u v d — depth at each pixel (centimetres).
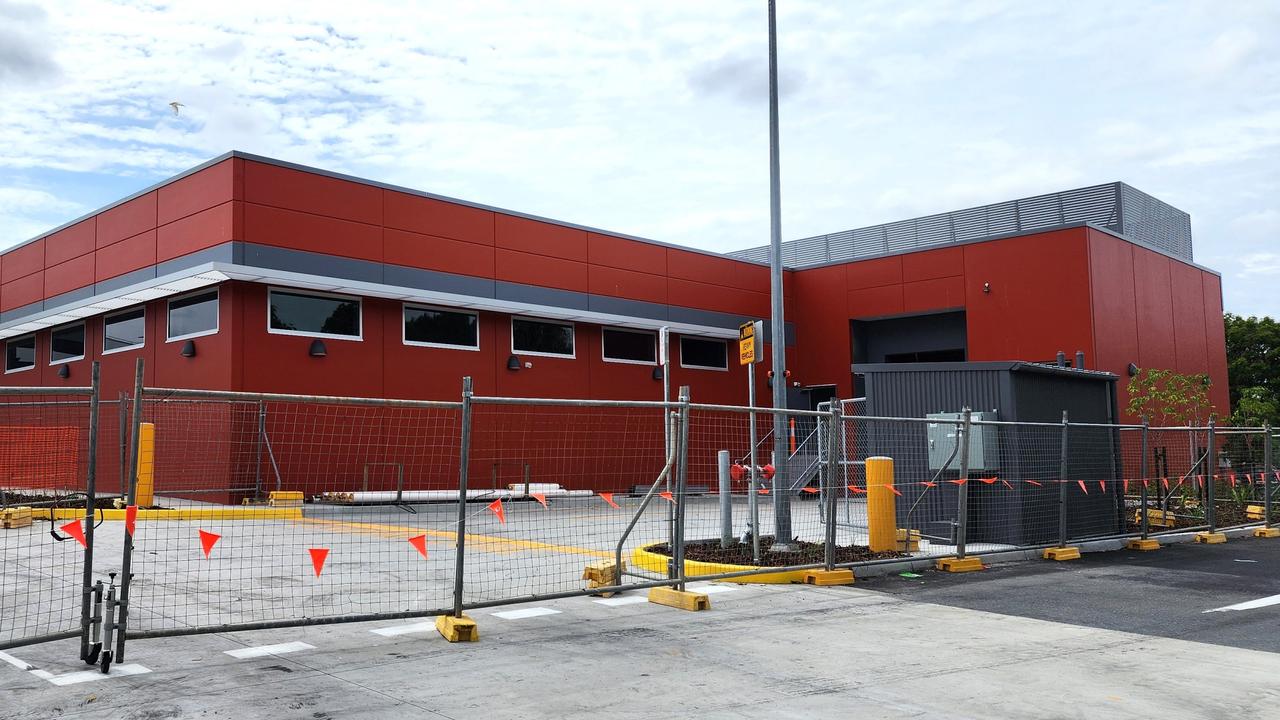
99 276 2192
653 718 522
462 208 2241
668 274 2703
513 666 639
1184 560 1347
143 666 610
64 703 522
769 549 1207
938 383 1471
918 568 1181
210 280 1850
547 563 1174
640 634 762
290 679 588
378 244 2070
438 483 2131
